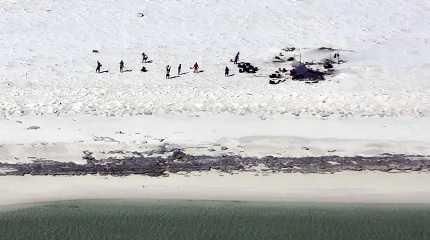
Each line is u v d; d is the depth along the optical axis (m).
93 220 44.03
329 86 72.62
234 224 43.75
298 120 63.09
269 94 70.06
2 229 42.97
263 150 55.16
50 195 47.25
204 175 50.66
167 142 56.66
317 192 47.88
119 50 84.19
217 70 78.00
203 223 43.84
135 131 59.44
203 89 71.75
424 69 76.94
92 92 70.44
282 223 43.84
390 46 84.06
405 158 53.50
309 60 80.38
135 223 43.78
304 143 56.41
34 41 86.25
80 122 61.72
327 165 52.19
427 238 42.28
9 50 83.12
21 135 57.78
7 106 65.75
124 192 47.84
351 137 58.12
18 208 45.38
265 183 49.31
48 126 60.41
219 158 53.34
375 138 57.78
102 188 48.41
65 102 67.25
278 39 86.81
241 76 76.12
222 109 66.06
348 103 67.50
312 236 42.50
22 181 49.41
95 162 52.59
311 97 69.19
